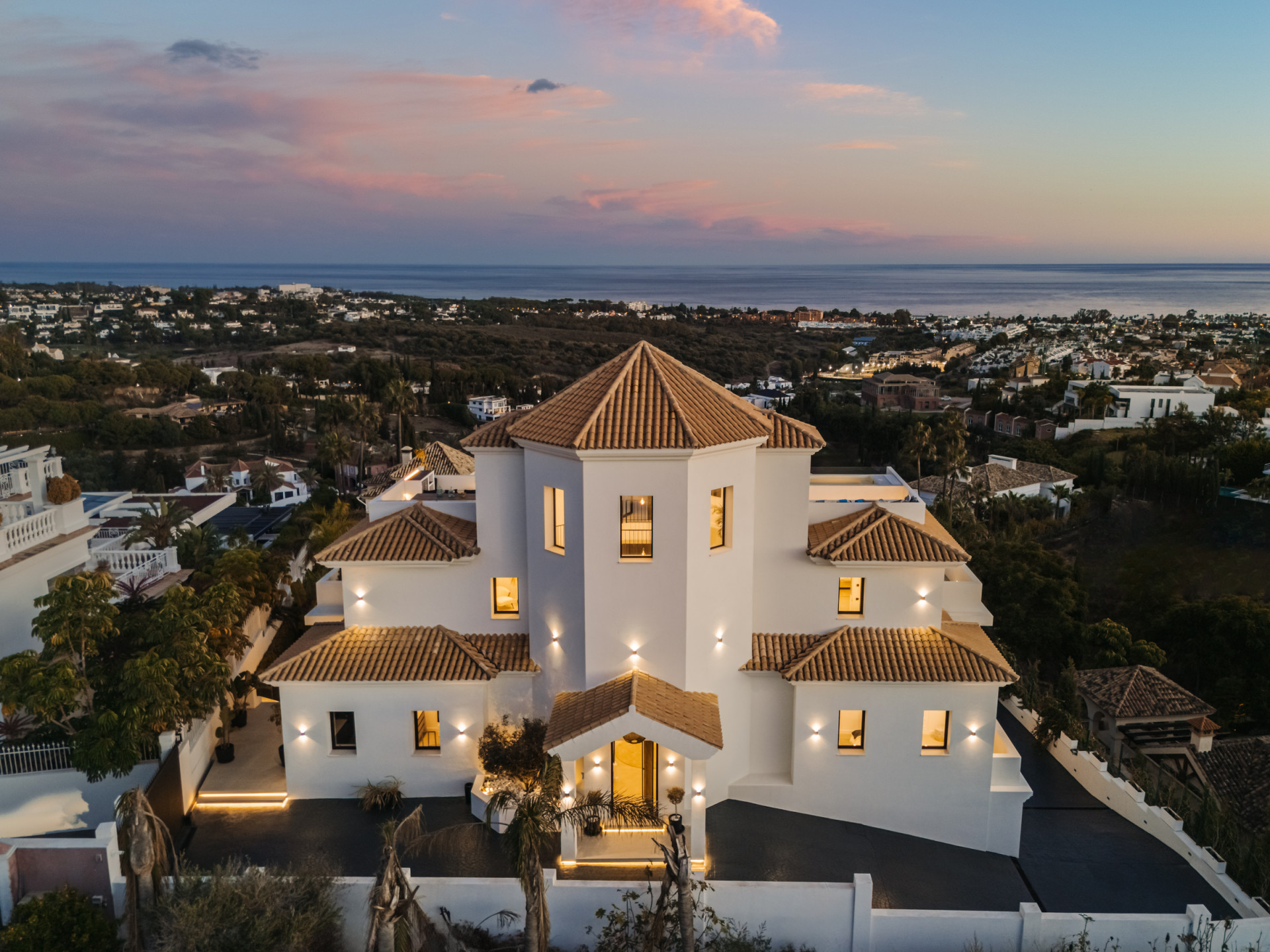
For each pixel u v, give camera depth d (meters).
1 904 19.23
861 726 24.75
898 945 19.27
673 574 22.91
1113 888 23.09
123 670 22.33
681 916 15.79
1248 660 58.44
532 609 24.77
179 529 42.75
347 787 25.27
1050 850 25.08
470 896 19.39
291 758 25.03
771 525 25.16
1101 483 101.19
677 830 16.12
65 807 23.70
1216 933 18.59
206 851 22.69
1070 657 57.00
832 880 22.12
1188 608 63.16
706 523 23.14
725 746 24.91
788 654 25.02
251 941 16.66
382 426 124.81
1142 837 25.97
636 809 19.03
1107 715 48.03
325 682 24.16
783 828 24.25
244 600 29.11
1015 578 60.62
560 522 24.00
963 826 24.64
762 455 24.70
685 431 22.08
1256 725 55.78
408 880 19.27
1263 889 22.33
